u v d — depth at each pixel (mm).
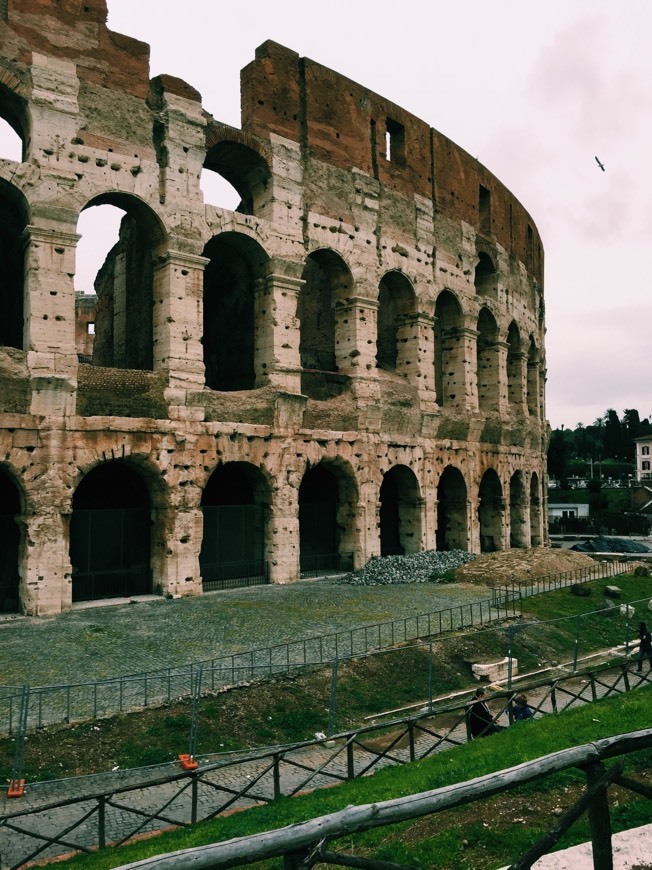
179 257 34312
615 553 60906
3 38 30266
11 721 17141
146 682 19109
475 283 57125
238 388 45250
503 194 58719
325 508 43500
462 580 38438
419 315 46406
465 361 50750
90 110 32281
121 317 46500
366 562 41406
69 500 30516
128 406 32500
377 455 42594
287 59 39750
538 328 65688
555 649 27859
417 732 19234
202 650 23375
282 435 37656
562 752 5438
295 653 23234
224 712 18688
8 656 22625
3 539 31938
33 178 30453
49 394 30188
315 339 51125
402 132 47094
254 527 38188
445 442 48156
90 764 15914
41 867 10984
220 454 35281
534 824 9805
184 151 34938
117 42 33406
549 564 41969
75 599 32156
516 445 58281
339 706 20156
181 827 12523
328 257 41688
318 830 4664
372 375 42531
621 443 192250
